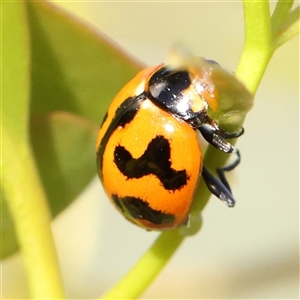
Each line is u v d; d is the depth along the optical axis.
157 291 0.06
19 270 0.05
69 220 0.06
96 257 0.06
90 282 0.06
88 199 0.06
